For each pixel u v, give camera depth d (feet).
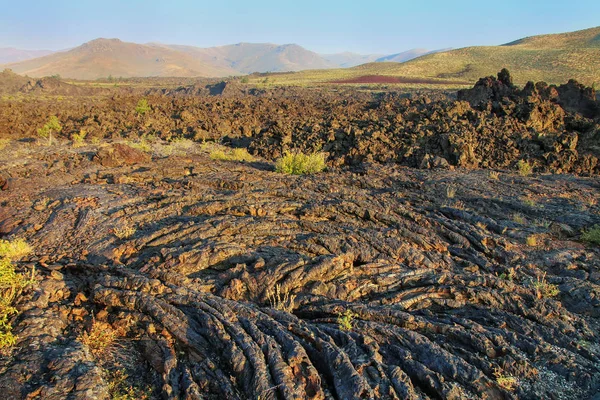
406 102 126.93
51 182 44.06
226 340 18.13
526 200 41.11
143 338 19.38
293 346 17.65
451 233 32.32
